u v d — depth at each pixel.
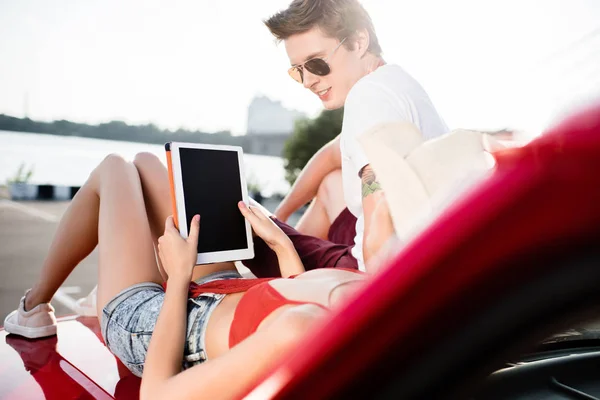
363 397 0.68
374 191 1.48
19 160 15.14
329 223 2.77
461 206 0.60
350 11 1.80
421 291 0.61
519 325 0.58
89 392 1.59
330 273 1.22
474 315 0.59
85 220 1.96
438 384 0.64
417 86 1.65
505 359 0.60
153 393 1.12
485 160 0.92
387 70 1.65
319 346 0.69
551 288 0.55
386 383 0.67
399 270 0.63
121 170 1.91
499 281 0.57
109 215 1.79
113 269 1.70
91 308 2.36
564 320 0.56
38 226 9.36
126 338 1.55
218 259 1.62
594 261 0.53
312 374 0.70
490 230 0.57
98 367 1.78
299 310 1.03
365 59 1.87
